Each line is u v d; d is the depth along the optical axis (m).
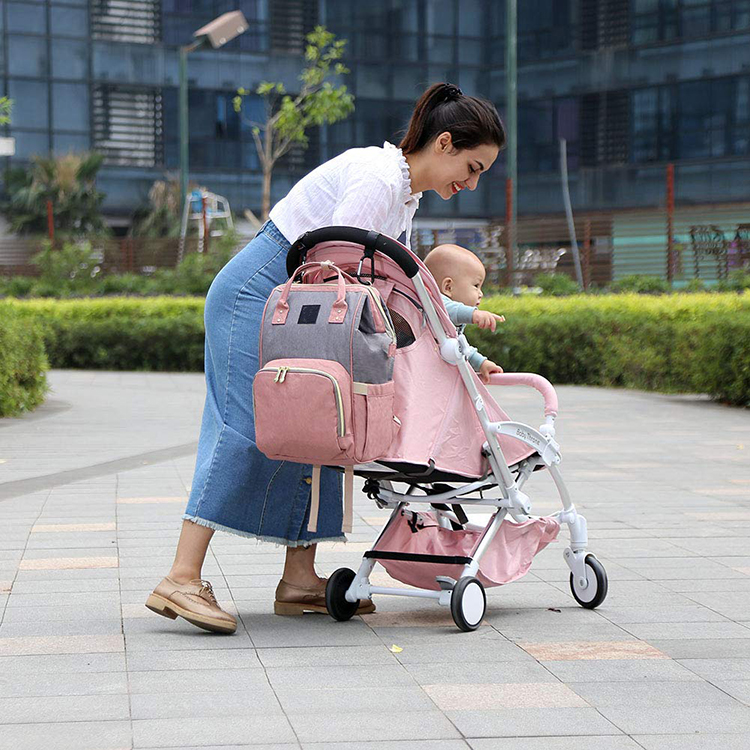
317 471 4.39
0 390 13.02
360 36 45.06
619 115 41.81
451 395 4.55
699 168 40.22
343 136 45.09
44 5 42.84
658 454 10.08
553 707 3.61
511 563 4.88
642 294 23.53
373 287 4.26
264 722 3.45
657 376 16.23
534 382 4.88
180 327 21.75
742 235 26.81
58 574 5.52
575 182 42.56
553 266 28.16
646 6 41.06
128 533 6.54
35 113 43.06
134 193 44.22
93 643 4.34
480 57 45.94
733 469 9.22
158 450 10.30
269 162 36.31
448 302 4.64
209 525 4.49
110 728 3.39
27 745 3.26
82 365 22.56
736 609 4.93
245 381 4.52
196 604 4.42
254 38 44.47
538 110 43.44
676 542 6.37
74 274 34.97
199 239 34.03
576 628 4.61
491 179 44.38
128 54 43.78
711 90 39.97
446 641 4.41
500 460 4.65
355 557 5.91
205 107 44.25
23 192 42.25
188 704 3.62
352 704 3.62
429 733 3.37
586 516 7.17
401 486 7.84
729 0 39.44
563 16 42.66
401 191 4.52
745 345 13.82
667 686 3.84
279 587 4.85
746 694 3.76
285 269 4.58
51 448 10.44
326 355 4.12
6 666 4.03
